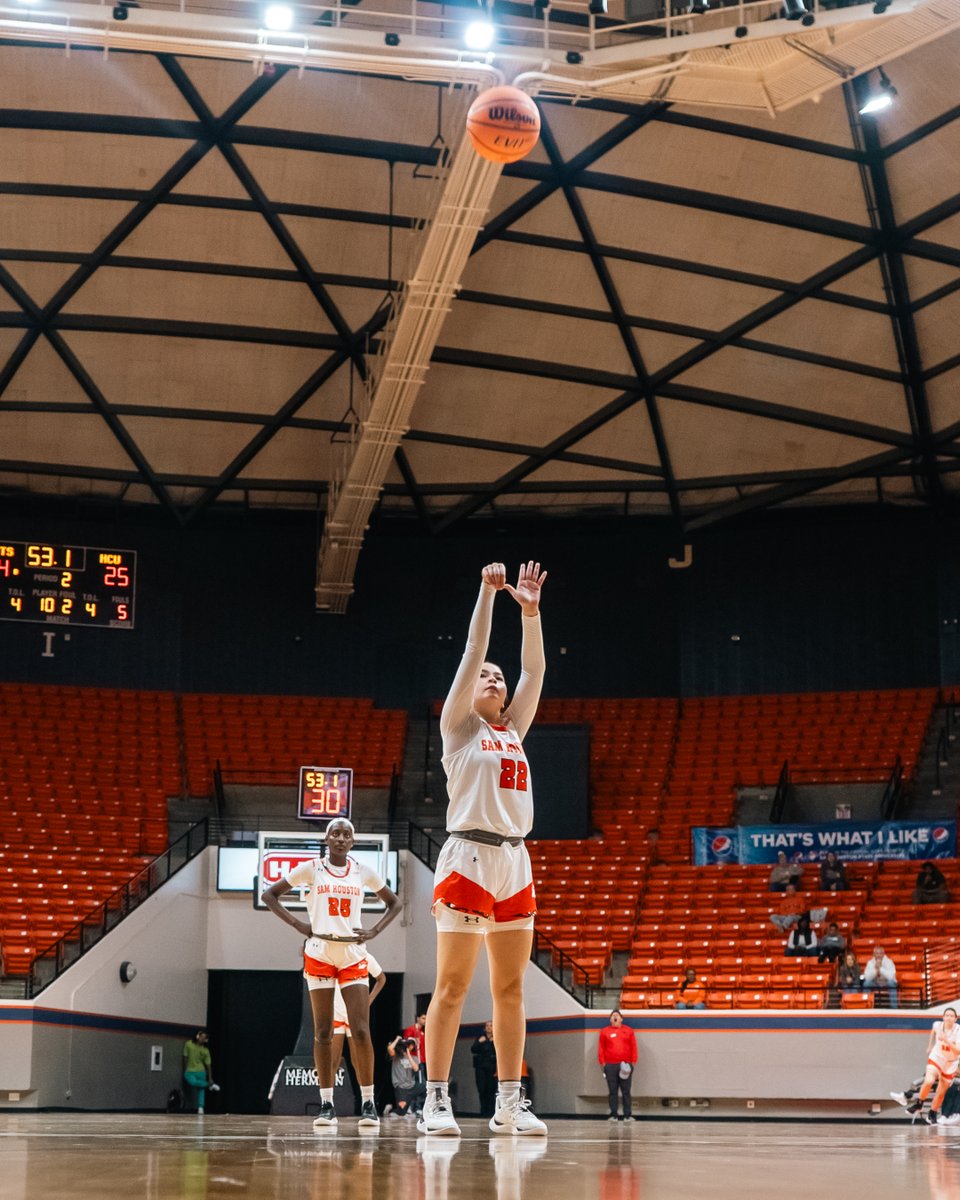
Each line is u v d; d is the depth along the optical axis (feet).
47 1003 78.18
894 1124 72.08
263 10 54.08
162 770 105.29
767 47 55.98
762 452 106.01
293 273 90.07
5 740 103.19
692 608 115.75
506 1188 11.71
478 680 22.30
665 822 103.19
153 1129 29.81
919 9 53.01
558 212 84.02
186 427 105.91
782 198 80.94
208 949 95.81
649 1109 79.10
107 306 92.84
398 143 78.59
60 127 76.54
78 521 112.16
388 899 32.01
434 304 71.05
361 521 97.66
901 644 111.04
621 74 56.54
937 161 76.13
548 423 104.88
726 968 83.15
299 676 114.42
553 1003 82.12
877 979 78.95
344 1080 65.41
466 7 65.16
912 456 103.60
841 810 104.94
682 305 91.56
